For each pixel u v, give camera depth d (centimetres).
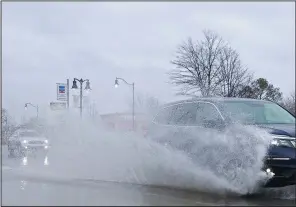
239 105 808
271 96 3300
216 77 3512
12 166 1102
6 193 656
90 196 634
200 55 3569
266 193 705
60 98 1745
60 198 614
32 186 738
